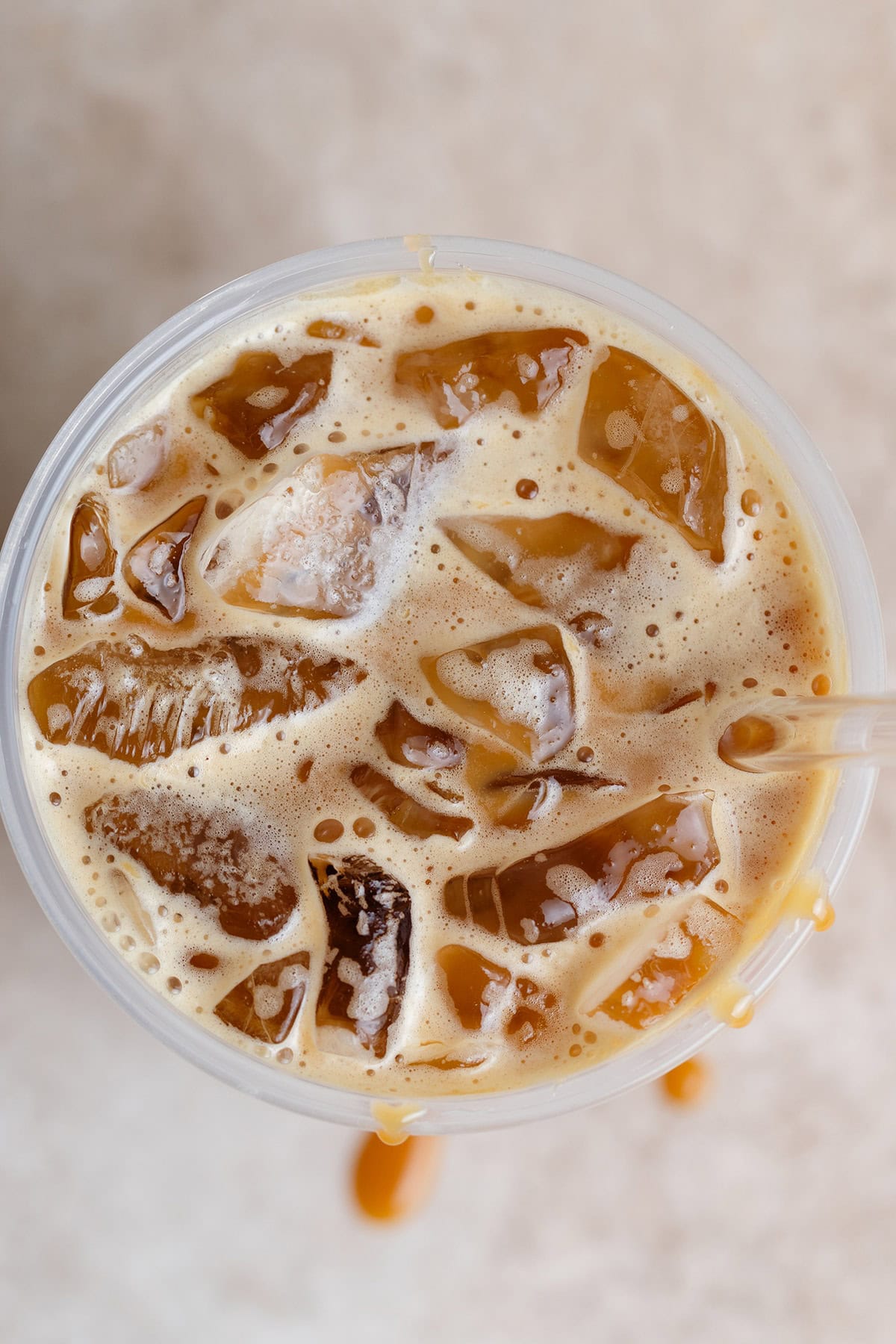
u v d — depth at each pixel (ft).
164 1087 1.10
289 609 0.97
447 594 0.97
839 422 1.10
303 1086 0.98
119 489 0.98
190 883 0.97
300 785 0.97
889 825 1.11
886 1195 1.12
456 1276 1.11
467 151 1.09
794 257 1.10
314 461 0.96
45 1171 1.09
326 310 0.99
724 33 1.10
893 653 1.10
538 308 0.99
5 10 1.07
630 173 1.09
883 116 1.10
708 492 0.98
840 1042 1.12
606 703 0.98
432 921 0.97
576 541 0.97
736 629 0.98
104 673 0.97
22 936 1.09
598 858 0.96
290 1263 1.10
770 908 0.99
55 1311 1.09
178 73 1.08
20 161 1.07
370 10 1.09
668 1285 1.11
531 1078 0.98
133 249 1.08
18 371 1.07
